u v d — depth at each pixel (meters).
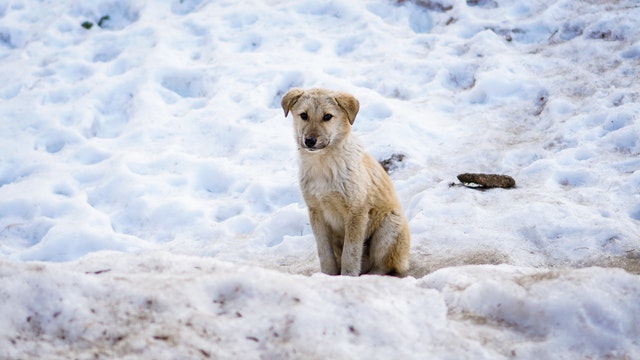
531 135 9.66
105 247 7.98
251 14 13.33
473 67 11.44
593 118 9.38
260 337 3.15
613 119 9.17
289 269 7.09
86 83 11.62
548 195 7.84
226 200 8.99
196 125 10.64
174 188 9.23
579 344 3.37
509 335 3.44
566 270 3.81
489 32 12.10
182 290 3.37
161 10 13.76
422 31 13.18
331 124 6.27
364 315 3.32
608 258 6.50
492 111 10.44
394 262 6.72
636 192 7.64
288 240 7.70
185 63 12.13
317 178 6.44
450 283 4.00
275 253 7.57
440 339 3.30
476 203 7.96
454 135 9.95
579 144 8.91
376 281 3.70
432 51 12.00
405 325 3.33
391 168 9.27
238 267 3.86
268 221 8.08
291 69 11.56
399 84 11.23
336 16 13.29
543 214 7.29
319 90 6.45
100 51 12.74
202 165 9.61
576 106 9.81
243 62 11.92
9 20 13.65
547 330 3.44
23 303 3.20
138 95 11.27
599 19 11.70
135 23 13.32
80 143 10.43
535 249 6.89
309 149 6.15
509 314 3.59
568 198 7.73
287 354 3.08
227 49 12.41
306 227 8.02
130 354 2.96
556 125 9.47
